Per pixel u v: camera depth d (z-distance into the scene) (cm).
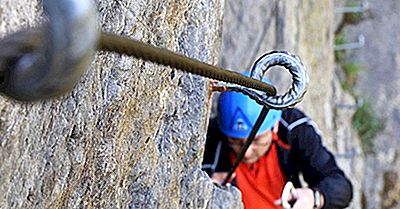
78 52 83
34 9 140
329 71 840
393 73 1072
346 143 900
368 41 1098
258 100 283
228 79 158
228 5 675
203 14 288
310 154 457
